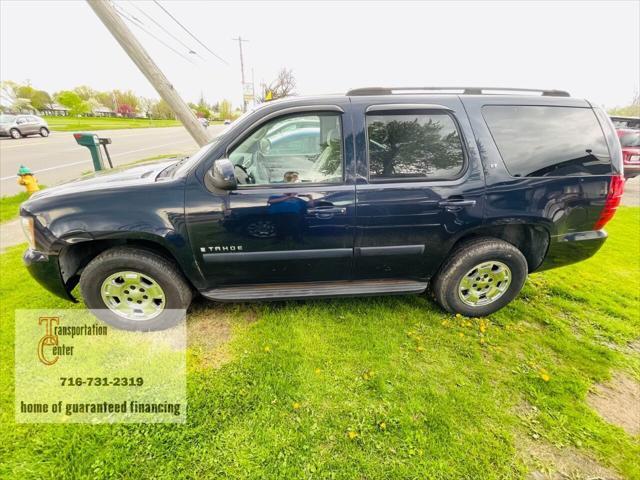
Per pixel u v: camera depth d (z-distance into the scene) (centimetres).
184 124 513
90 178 254
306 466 159
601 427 180
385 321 262
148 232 215
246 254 231
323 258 238
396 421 181
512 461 163
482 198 229
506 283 261
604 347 239
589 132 238
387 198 224
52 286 229
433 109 225
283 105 222
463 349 235
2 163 1024
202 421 180
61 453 162
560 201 236
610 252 400
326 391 200
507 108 233
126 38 441
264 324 257
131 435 171
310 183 223
